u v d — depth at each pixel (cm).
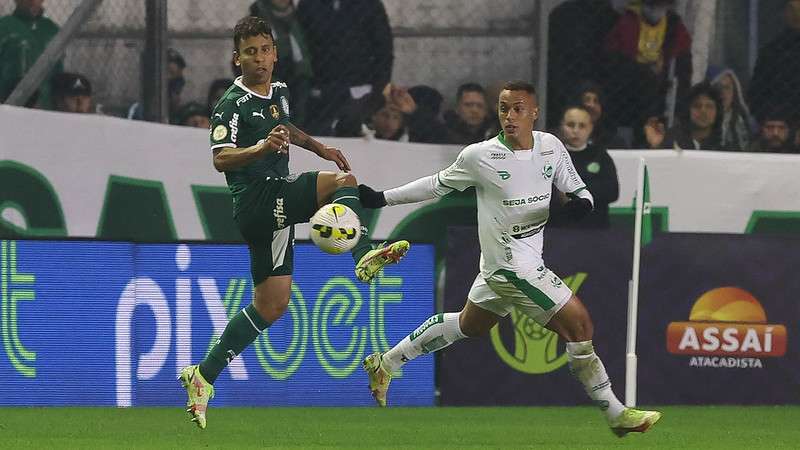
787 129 3969
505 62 3859
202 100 3806
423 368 3509
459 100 3825
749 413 3350
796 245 3638
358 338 3494
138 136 3678
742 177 3894
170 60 3784
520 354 3528
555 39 3866
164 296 3428
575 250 3547
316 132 3781
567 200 2477
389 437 2602
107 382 3388
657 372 3569
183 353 3428
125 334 3403
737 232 3891
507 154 2412
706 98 3912
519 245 2444
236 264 3459
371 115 3794
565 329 2409
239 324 2394
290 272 2405
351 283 3500
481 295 2545
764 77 3962
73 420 2964
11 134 3578
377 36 3778
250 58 2283
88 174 3647
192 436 2594
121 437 2556
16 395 3344
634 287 3281
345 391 3481
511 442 2502
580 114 3700
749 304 3612
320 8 3762
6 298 3347
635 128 3909
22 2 3662
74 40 3700
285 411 3300
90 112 3697
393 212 3784
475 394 3506
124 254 3412
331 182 2280
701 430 2844
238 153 2216
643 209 3266
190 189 3725
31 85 3606
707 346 3594
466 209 3828
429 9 3853
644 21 3878
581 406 3538
